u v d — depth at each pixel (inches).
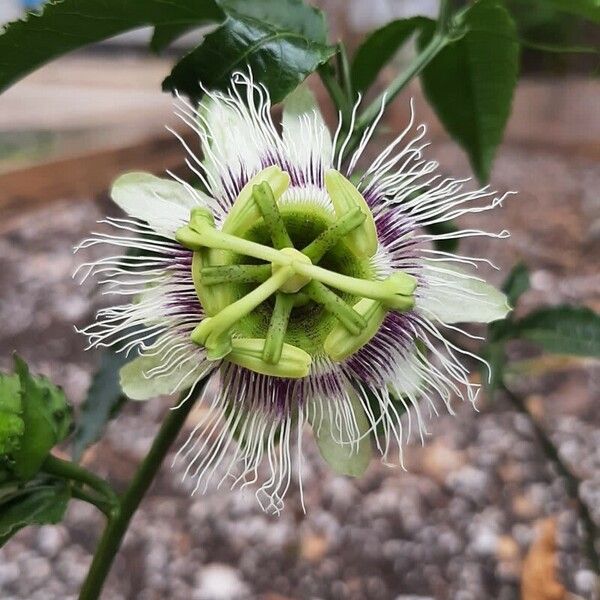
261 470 8.7
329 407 3.9
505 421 9.2
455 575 7.6
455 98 5.3
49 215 13.3
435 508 8.2
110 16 3.9
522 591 7.2
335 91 4.2
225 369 3.8
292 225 3.9
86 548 8.1
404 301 3.6
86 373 9.7
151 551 7.9
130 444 9.0
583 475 8.4
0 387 3.9
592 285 11.2
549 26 16.1
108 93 17.7
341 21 14.4
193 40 17.9
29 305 10.9
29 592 7.5
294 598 7.4
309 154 3.9
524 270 5.7
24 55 4.0
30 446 3.9
